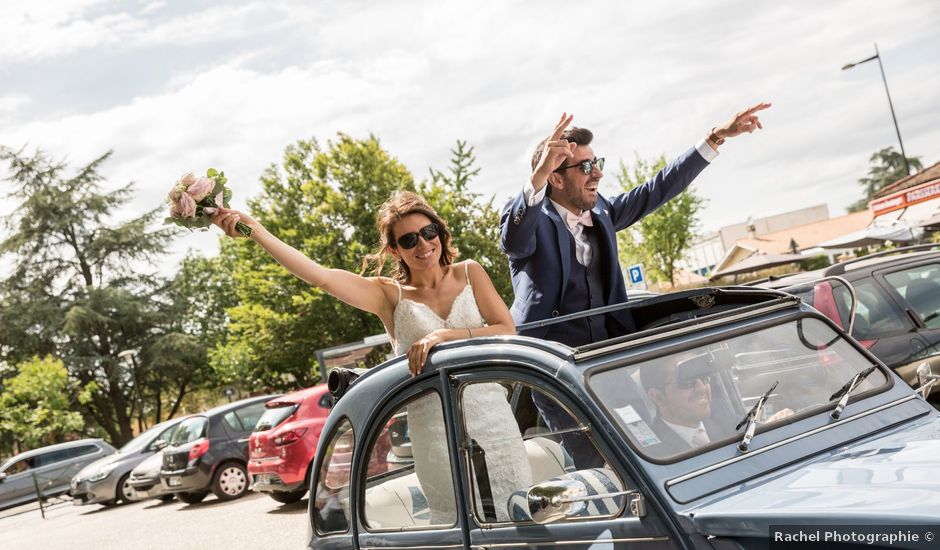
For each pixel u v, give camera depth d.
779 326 3.47
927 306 6.87
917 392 3.47
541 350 3.12
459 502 3.30
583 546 2.88
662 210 48.53
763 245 70.88
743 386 3.21
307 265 4.02
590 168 4.64
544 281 4.78
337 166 38.00
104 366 51.84
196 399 63.31
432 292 4.12
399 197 4.12
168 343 51.47
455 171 34.62
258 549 10.40
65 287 53.12
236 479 16.45
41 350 51.69
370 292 4.15
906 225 22.70
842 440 3.10
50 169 53.81
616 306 4.28
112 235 52.84
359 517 3.75
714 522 2.57
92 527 17.28
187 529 13.61
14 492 26.55
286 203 38.81
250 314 39.84
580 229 4.86
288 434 12.75
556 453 3.03
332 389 3.96
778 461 2.93
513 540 3.10
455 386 3.37
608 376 2.99
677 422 2.97
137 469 18.69
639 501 2.73
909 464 2.66
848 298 6.70
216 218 4.02
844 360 3.48
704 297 4.13
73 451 27.52
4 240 52.25
